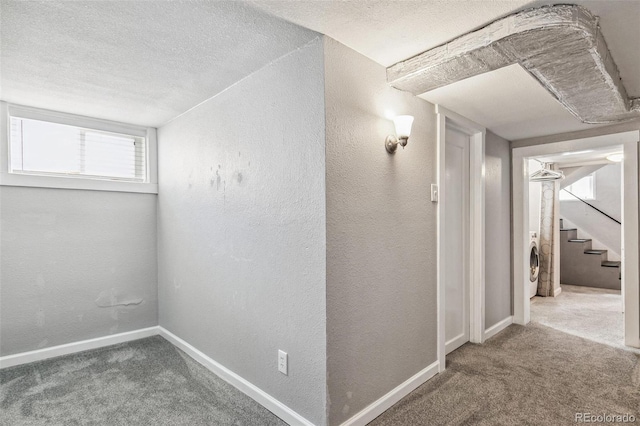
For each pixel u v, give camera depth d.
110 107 2.82
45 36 1.73
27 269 2.79
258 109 2.14
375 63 2.00
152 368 2.65
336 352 1.78
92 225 3.09
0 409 2.10
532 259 4.97
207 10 1.50
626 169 3.05
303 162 1.83
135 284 3.32
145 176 3.40
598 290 5.51
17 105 2.74
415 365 2.32
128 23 1.61
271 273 2.06
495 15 1.53
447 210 2.95
